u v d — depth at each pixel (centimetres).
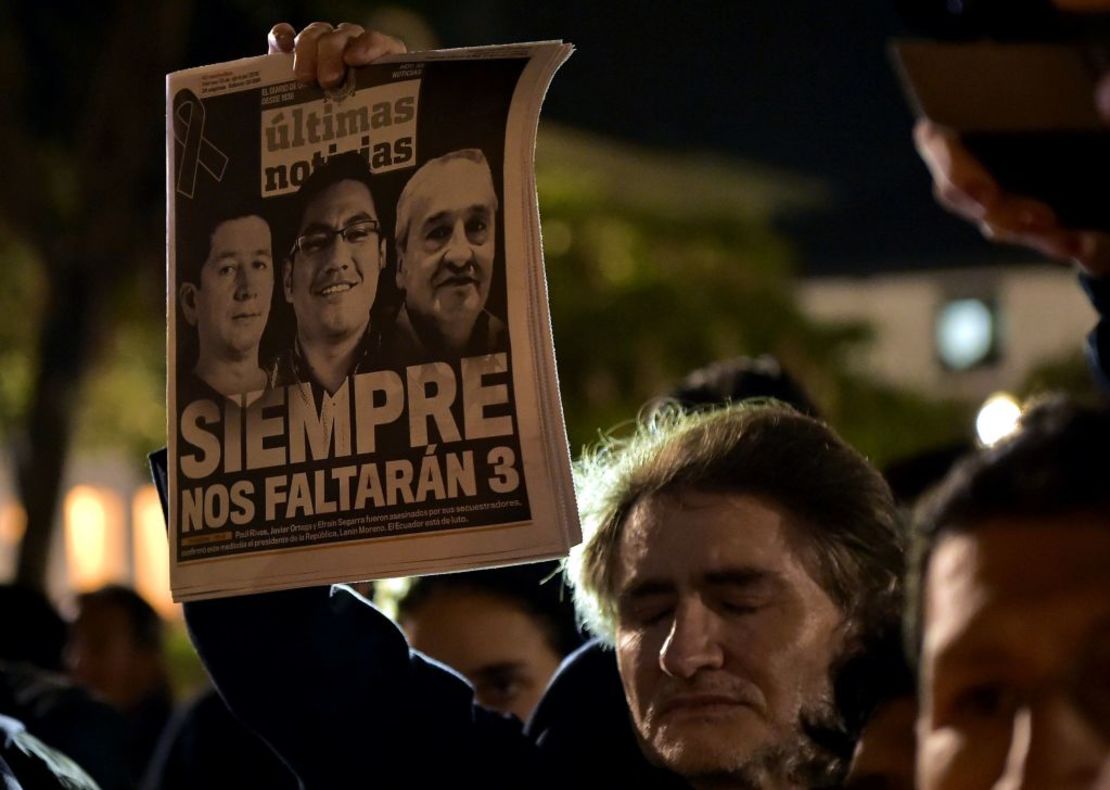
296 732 263
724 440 247
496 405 242
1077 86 153
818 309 3412
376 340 249
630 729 273
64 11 1766
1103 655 119
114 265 1775
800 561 238
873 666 233
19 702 512
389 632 274
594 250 2234
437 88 253
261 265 258
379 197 253
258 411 254
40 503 1773
